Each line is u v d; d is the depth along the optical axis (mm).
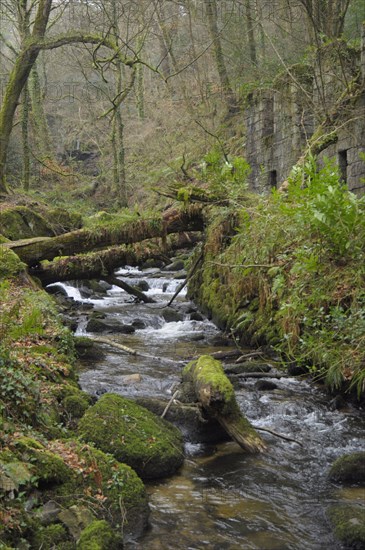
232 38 21281
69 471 4688
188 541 4531
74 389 6719
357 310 6738
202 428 6633
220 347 10852
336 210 6496
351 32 17125
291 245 8086
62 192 29000
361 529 4465
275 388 8227
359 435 6688
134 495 4773
